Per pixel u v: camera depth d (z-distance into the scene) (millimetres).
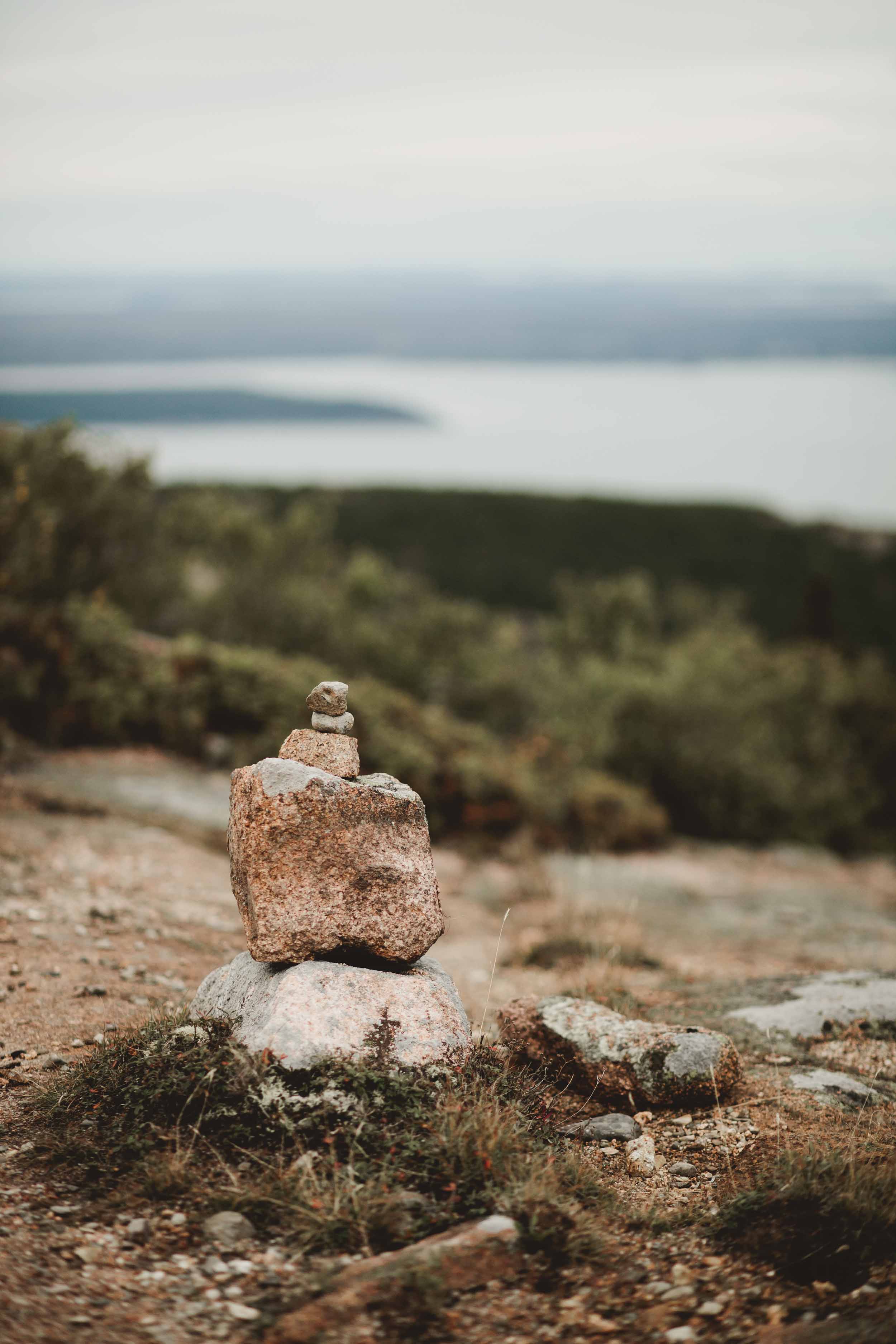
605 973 7070
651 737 17031
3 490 12305
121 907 7445
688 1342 2992
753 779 17203
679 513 84062
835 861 15867
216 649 13469
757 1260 3439
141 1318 3053
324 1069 4039
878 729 22266
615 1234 3672
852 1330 2836
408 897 4555
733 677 19562
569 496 86312
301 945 4418
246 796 4543
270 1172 3770
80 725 11859
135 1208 3658
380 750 12367
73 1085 4367
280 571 20406
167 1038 4504
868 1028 5910
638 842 13984
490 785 13016
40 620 11766
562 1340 3021
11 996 5531
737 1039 5750
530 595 66125
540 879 10867
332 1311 3064
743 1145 4375
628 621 25031
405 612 22516
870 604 68938
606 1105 4793
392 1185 3736
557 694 19500
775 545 78688
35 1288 3123
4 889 7355
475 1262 3318
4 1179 3791
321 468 175250
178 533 19891
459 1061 4301
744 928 10062
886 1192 3619
